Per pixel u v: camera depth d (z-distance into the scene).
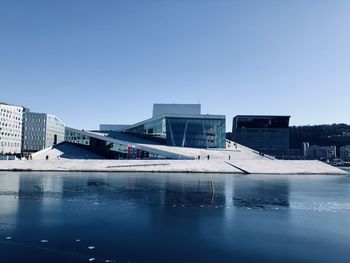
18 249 13.62
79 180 40.75
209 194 29.39
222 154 82.81
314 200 26.78
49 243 14.44
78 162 62.47
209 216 20.12
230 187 35.28
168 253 13.30
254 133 190.88
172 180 42.41
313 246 14.45
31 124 144.88
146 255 13.05
